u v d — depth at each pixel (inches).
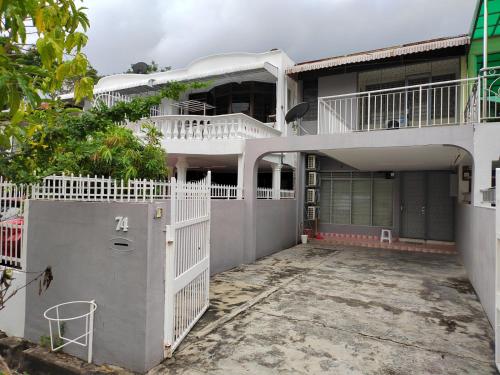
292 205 445.7
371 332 168.2
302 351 147.7
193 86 155.6
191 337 160.7
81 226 146.3
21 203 167.9
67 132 138.3
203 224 190.1
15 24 82.1
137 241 133.3
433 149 292.7
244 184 344.2
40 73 89.8
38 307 157.5
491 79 325.7
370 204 491.5
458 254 384.2
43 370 143.0
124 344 134.4
